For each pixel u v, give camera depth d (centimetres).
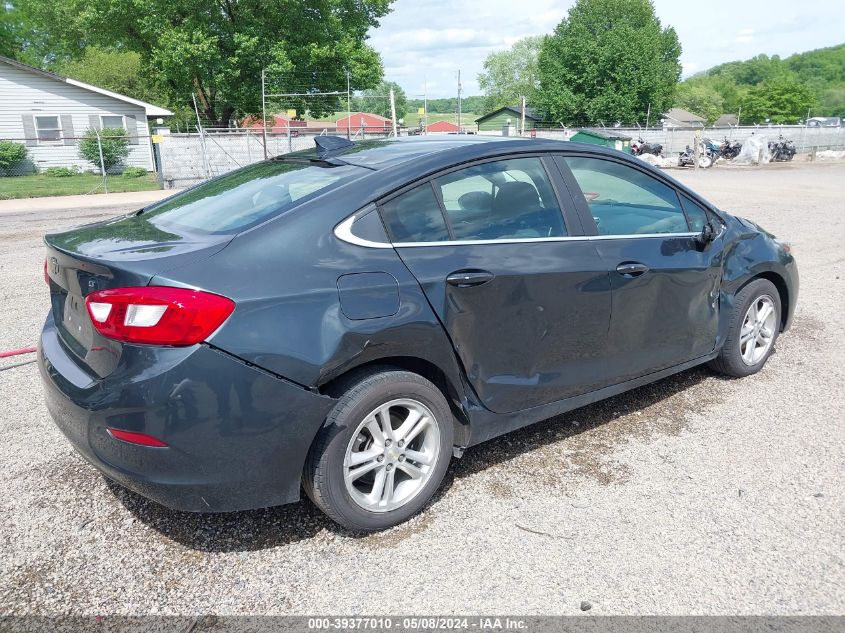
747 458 343
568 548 271
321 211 267
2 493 313
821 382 443
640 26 6619
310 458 262
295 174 315
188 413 232
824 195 1667
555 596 244
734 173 2709
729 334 427
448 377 289
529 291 306
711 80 14438
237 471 245
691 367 440
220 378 234
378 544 275
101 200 1794
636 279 348
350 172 296
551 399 331
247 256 248
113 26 3253
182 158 2373
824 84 18225
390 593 246
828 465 335
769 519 290
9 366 480
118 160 2912
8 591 247
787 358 490
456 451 308
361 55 3428
